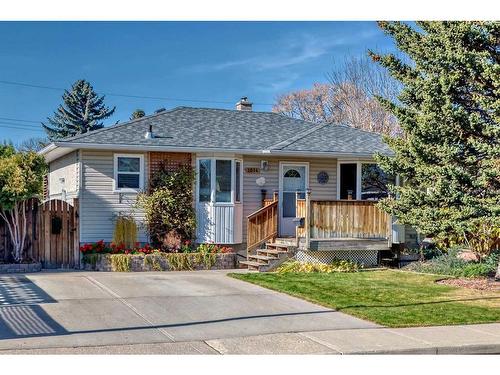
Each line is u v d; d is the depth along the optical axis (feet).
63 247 55.88
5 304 36.11
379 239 58.49
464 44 44.04
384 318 33.94
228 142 63.00
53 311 34.27
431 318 34.14
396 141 51.29
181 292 42.27
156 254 55.77
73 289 42.16
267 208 60.95
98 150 58.23
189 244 60.18
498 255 55.11
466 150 45.11
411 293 42.83
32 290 41.24
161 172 60.03
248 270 57.31
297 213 58.54
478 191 45.11
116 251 56.39
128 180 59.26
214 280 48.75
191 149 59.82
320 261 58.13
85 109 193.16
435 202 46.01
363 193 67.00
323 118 157.07
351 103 148.15
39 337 28.25
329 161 66.85
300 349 27.07
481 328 31.86
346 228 57.31
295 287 44.73
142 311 35.17
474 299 40.63
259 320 33.32
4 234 53.11
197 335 29.48
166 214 59.26
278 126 72.79
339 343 28.14
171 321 32.65
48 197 76.48
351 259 59.36
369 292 43.06
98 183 58.13
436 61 45.52
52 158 69.62
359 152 64.69
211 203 60.95
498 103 40.91
